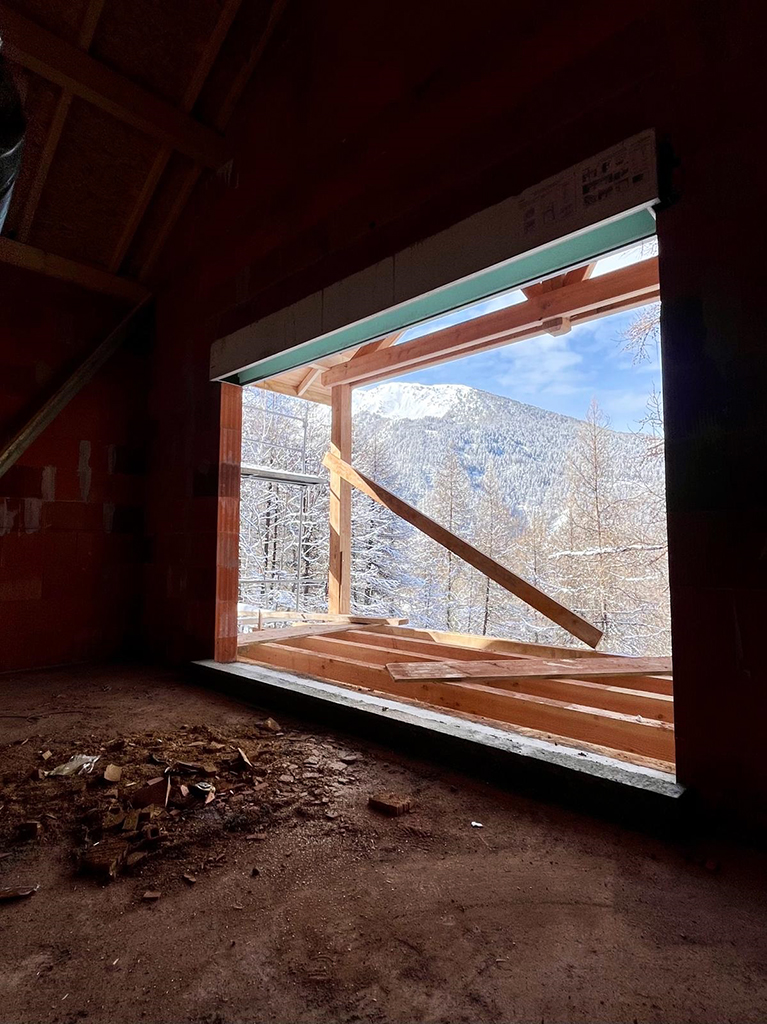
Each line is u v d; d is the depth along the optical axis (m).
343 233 3.13
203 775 2.17
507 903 1.40
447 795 2.03
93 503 4.47
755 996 1.10
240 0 3.54
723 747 1.74
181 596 4.18
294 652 4.09
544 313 4.99
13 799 1.98
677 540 1.88
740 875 1.53
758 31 1.78
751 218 1.77
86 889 1.48
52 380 4.32
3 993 1.12
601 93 2.12
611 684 3.28
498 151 2.43
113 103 3.61
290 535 18.23
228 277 3.98
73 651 4.34
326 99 3.32
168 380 4.54
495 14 2.50
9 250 4.07
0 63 1.44
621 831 1.77
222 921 1.34
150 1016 1.06
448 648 4.16
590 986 1.13
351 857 1.62
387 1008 1.08
